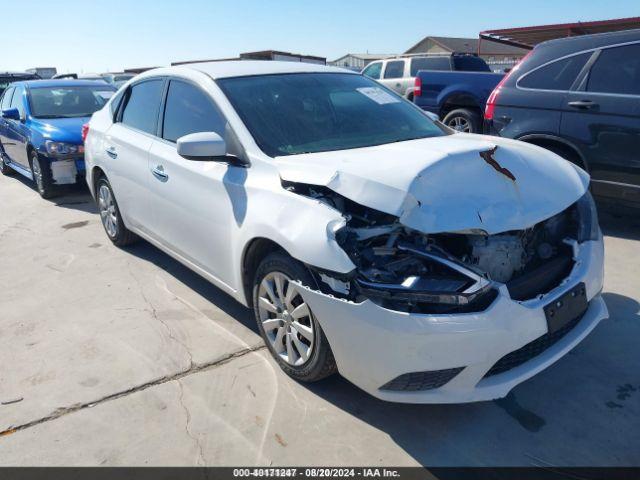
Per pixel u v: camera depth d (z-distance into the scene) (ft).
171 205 12.62
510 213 8.46
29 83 27.58
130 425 8.91
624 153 15.58
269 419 8.91
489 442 8.29
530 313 8.02
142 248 17.22
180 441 8.50
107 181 16.43
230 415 9.05
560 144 17.13
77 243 18.07
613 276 13.70
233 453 8.22
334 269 8.07
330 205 8.84
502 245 8.53
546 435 8.39
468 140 10.75
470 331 7.63
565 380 9.69
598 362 10.16
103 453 8.32
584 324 9.24
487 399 8.04
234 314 12.52
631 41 15.72
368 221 8.75
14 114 25.98
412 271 8.07
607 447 8.12
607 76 15.98
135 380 10.11
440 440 8.38
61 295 13.99
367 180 8.42
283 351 10.00
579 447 8.13
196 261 12.36
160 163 12.87
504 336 7.80
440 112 31.81
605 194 16.35
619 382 9.58
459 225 8.04
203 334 11.66
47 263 16.35
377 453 8.14
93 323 12.38
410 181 8.26
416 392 8.09
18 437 8.73
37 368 10.66
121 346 11.32
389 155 9.33
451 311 7.73
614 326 11.32
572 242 9.43
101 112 17.02
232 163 10.59
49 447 8.49
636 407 8.94
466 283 7.79
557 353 8.66
